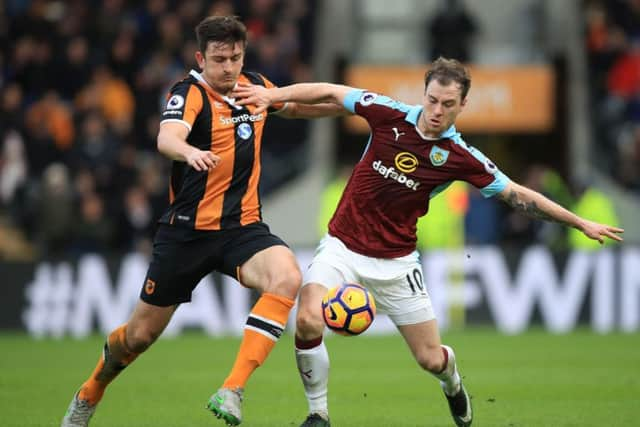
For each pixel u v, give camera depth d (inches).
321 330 904.9
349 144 3225.9
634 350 1806.1
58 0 3117.6
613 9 3201.3
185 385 1350.9
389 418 1063.0
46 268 2207.2
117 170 2637.8
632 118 3011.8
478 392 1270.9
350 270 922.1
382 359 1707.7
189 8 3095.5
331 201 2303.2
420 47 3348.9
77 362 1652.3
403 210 922.7
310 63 3107.8
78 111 2797.7
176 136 863.1
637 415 1073.5
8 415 1078.4
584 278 2218.3
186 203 895.1
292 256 888.9
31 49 2965.1
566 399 1202.0
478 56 3260.3
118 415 1079.6
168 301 899.4
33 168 2719.0
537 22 3348.9
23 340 2075.5
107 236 2353.6
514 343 1934.1
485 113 3014.3
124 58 2994.6
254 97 907.4
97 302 2193.7
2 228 2549.2
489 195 925.2
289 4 3184.1
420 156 911.7
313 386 916.6
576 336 2078.0
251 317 865.5
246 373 850.8
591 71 3102.9
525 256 2226.9
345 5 3430.1
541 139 3181.6
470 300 2229.3
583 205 2303.2
